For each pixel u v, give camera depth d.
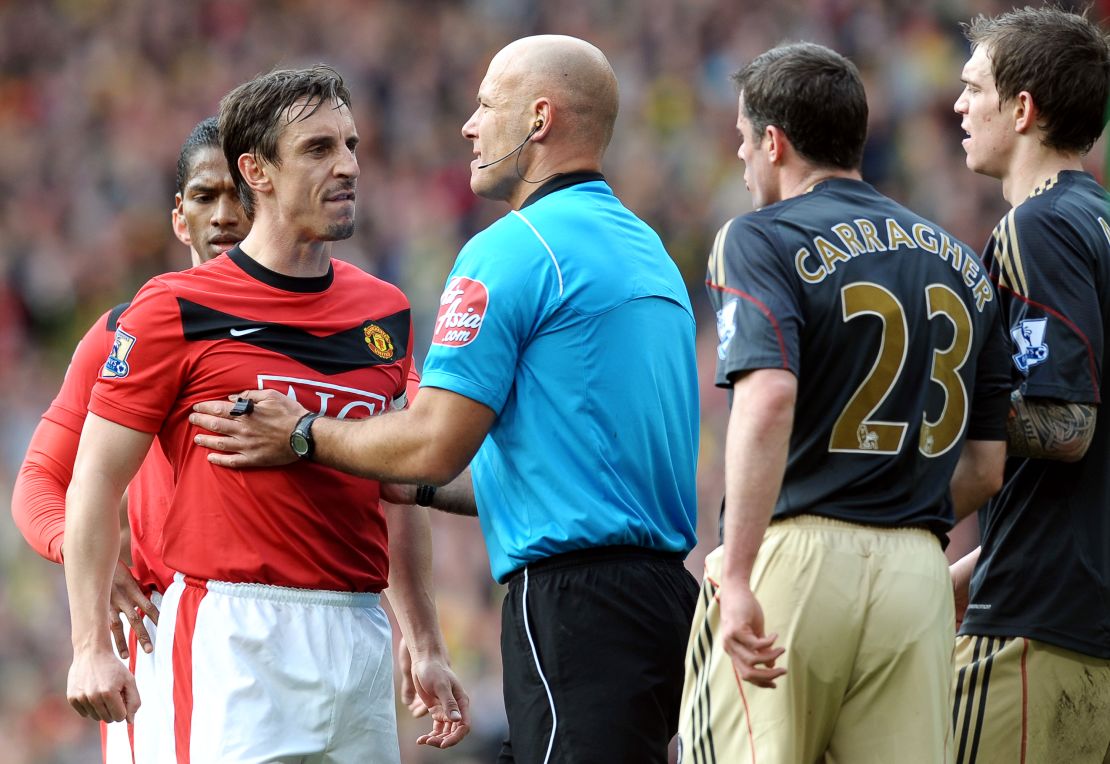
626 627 14.04
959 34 67.38
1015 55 14.80
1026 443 14.07
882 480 12.98
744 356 12.61
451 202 66.81
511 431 14.40
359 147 70.19
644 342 14.52
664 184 64.31
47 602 49.28
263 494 14.91
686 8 70.94
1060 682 14.48
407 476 14.18
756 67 13.84
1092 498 14.55
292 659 14.89
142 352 14.89
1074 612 14.45
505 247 14.30
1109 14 32.50
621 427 14.30
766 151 13.75
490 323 14.10
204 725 14.75
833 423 12.94
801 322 12.84
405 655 16.80
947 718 12.99
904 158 62.94
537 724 14.02
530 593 14.26
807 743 12.92
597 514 14.10
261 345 15.05
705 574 13.41
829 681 12.84
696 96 67.81
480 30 74.25
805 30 68.88
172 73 75.56
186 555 15.09
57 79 75.44
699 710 13.23
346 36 75.25
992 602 14.78
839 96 13.48
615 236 14.71
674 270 15.18
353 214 15.24
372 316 15.70
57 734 45.38
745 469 12.35
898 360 12.98
